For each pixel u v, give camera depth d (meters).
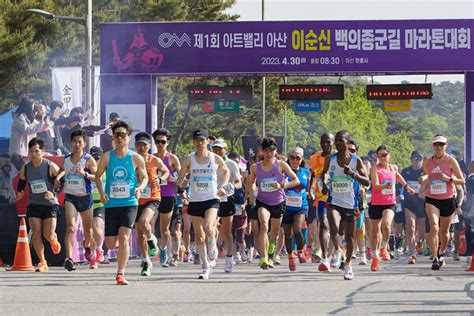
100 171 21.58
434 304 17.34
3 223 29.45
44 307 16.92
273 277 24.12
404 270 27.28
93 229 27.89
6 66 68.44
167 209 28.00
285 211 26.61
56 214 26.34
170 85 86.38
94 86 48.59
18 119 32.09
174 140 100.00
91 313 16.06
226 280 23.08
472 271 26.50
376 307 16.89
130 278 23.64
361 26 46.81
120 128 21.45
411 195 31.78
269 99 110.56
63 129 35.69
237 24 47.12
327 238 27.67
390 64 46.75
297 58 46.97
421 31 46.75
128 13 78.69
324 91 56.31
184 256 32.41
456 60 46.66
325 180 23.39
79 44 72.44
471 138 46.78
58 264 28.98
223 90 60.00
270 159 25.42
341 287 20.94
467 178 36.00
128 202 21.55
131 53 47.41
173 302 17.77
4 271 26.50
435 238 27.06
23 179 26.03
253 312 16.19
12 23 69.94
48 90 70.44
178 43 47.28
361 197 29.59
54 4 71.81
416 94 56.53
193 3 90.06
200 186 23.09
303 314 15.91
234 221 31.84
